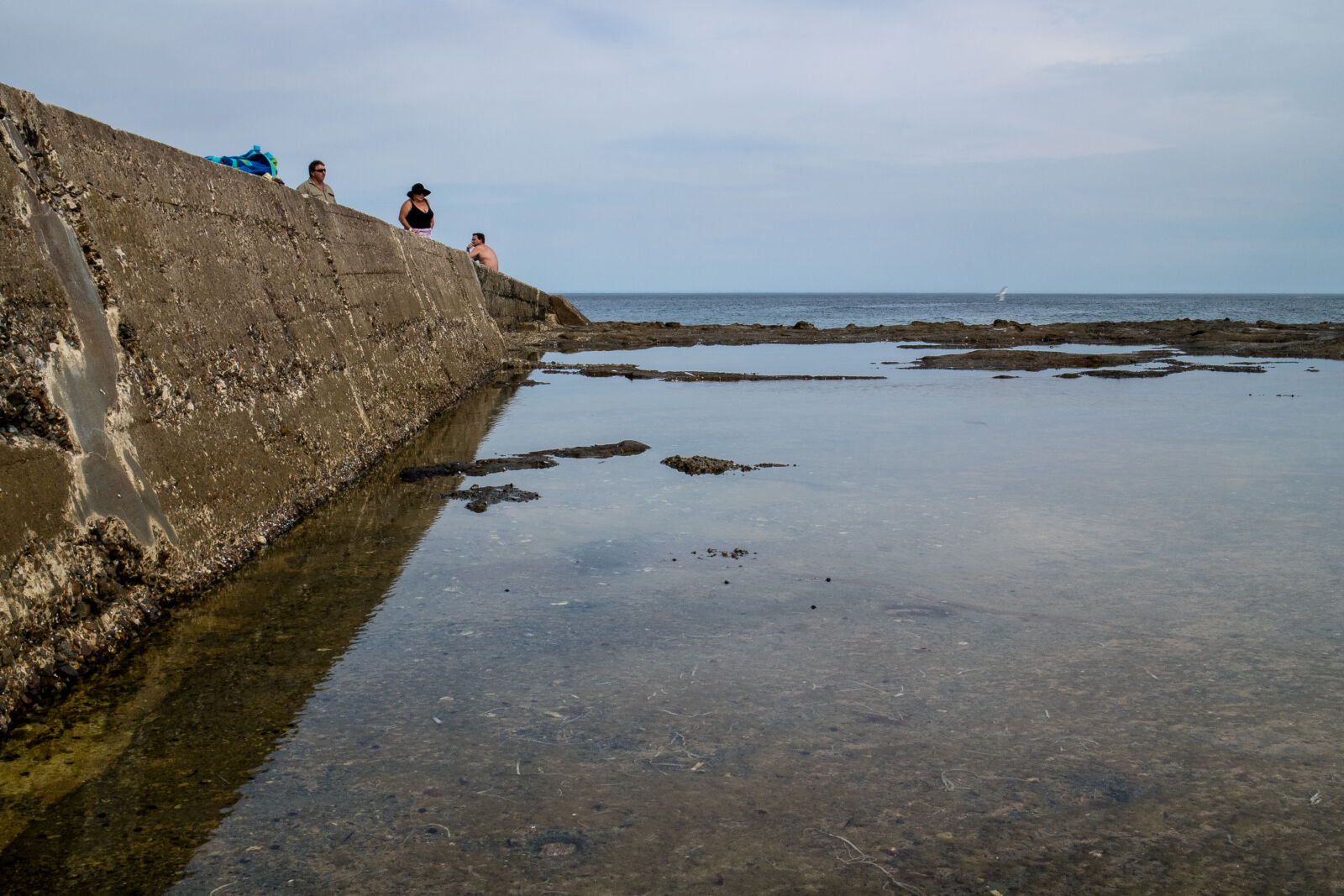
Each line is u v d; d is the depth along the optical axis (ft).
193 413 14.47
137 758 8.41
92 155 13.34
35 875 6.70
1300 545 15.20
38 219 11.39
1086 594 12.87
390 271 31.48
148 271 14.20
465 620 12.01
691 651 10.91
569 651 10.94
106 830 7.27
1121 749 8.46
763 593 13.01
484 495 19.19
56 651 9.96
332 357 22.40
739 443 25.35
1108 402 34.09
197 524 13.60
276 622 11.92
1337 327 84.58
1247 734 8.75
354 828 7.28
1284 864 6.77
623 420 29.94
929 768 8.14
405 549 15.29
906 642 11.13
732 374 45.39
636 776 8.05
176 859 6.88
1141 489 19.44
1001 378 43.78
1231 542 15.35
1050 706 9.36
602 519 17.20
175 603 12.47
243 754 8.47
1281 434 26.32
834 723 9.02
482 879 6.63
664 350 64.64
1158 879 6.62
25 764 8.30
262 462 16.47
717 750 8.50
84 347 11.73
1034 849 6.97
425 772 8.14
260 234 19.88
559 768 8.20
